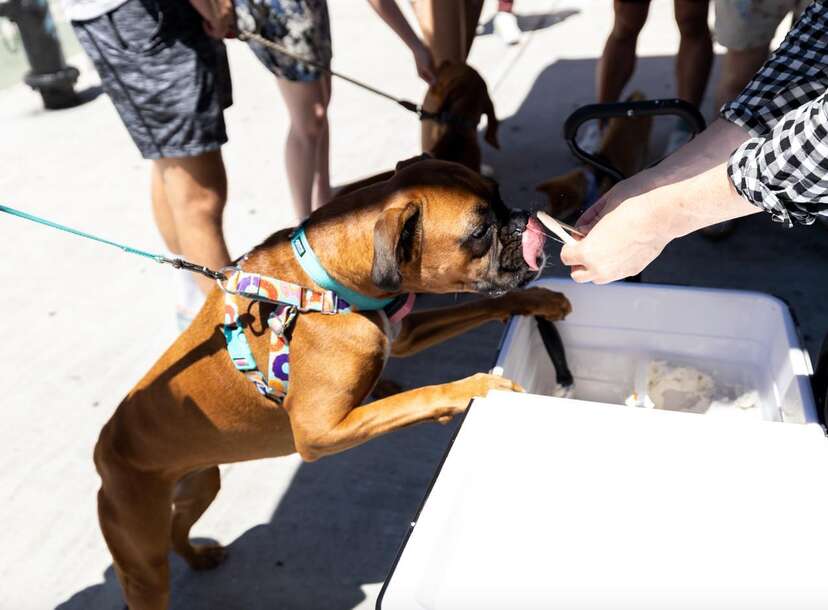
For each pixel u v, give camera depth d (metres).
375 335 2.35
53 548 3.29
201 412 2.49
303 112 4.39
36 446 3.77
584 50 7.62
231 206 5.51
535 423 1.81
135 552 2.63
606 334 2.71
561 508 1.59
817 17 1.88
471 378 2.30
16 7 7.03
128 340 4.40
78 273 5.02
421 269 2.35
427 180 2.31
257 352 2.39
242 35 3.62
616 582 1.46
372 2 4.59
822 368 2.26
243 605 2.98
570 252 2.02
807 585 1.43
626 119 4.56
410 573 1.52
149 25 3.30
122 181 6.04
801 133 1.50
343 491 3.41
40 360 4.31
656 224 1.85
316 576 3.06
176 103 3.42
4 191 6.02
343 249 2.30
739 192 1.67
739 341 2.60
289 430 2.60
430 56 4.73
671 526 1.54
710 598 1.42
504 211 2.39
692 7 4.90
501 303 2.64
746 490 1.61
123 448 2.55
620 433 1.76
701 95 5.25
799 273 4.38
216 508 3.39
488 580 1.48
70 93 7.43
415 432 3.69
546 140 5.93
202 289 3.81
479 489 1.65
